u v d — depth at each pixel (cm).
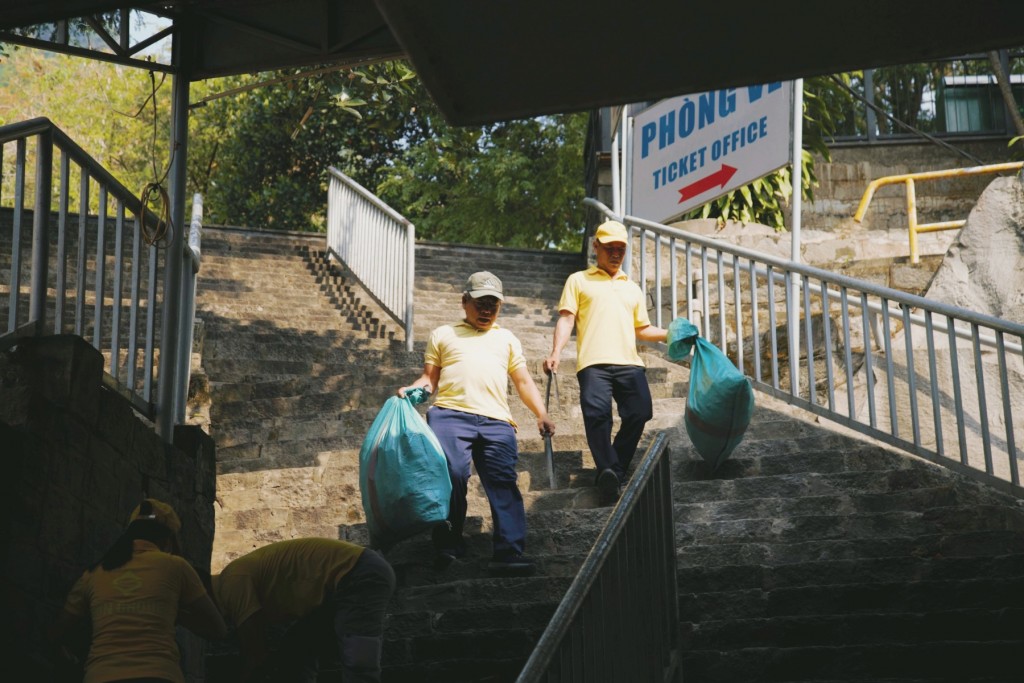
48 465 430
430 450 574
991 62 1234
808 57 365
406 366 1043
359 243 1263
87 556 456
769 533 584
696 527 591
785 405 813
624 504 432
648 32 353
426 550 601
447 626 530
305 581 436
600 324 663
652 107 1003
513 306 1262
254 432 819
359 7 621
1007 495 629
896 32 354
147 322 568
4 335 448
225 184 2306
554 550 603
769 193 1259
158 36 614
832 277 721
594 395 648
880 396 830
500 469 584
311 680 446
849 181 1370
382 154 2331
